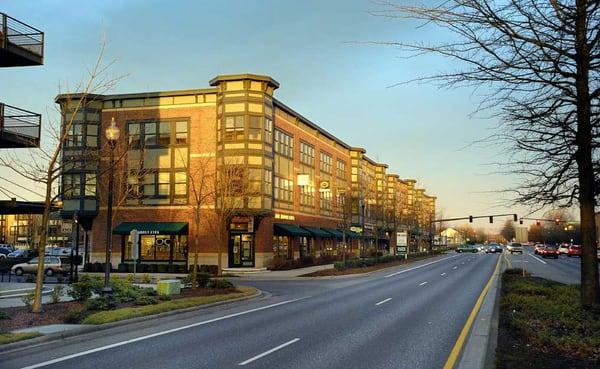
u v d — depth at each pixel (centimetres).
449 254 9075
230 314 1650
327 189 5328
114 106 4359
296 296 2275
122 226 4256
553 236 12000
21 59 2236
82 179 3828
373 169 8088
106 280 1720
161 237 4288
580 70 809
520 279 2469
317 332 1276
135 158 4328
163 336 1231
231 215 3978
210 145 4247
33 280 2967
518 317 1207
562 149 929
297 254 5053
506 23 707
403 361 943
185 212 4244
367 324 1405
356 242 7088
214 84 4266
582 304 1212
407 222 8594
